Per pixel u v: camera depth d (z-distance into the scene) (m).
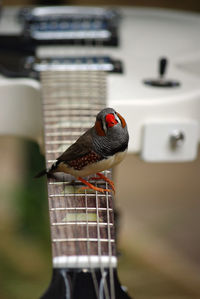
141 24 8.19
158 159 5.30
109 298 2.70
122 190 9.59
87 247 3.04
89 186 3.49
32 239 7.82
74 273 2.85
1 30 7.28
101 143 3.08
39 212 7.76
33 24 7.23
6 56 6.25
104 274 2.85
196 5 12.09
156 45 7.16
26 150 7.69
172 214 8.97
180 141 5.21
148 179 10.02
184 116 5.25
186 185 9.88
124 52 6.80
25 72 5.66
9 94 5.48
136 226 8.63
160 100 5.13
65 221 3.27
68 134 4.20
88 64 5.95
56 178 3.64
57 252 2.99
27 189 7.80
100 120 3.06
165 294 6.98
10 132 5.65
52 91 5.15
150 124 5.15
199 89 5.46
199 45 7.18
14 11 8.56
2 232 7.88
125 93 5.30
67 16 7.58
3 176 9.64
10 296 6.66
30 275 7.12
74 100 4.93
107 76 5.81
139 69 6.16
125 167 10.43
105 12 7.97
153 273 7.49
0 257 7.40
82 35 6.96
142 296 6.89
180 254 7.96
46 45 6.81
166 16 8.70
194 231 8.57
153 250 8.03
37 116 5.51
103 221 3.27
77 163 3.23
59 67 5.82
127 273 7.43
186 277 7.43
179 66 6.62
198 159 10.79
